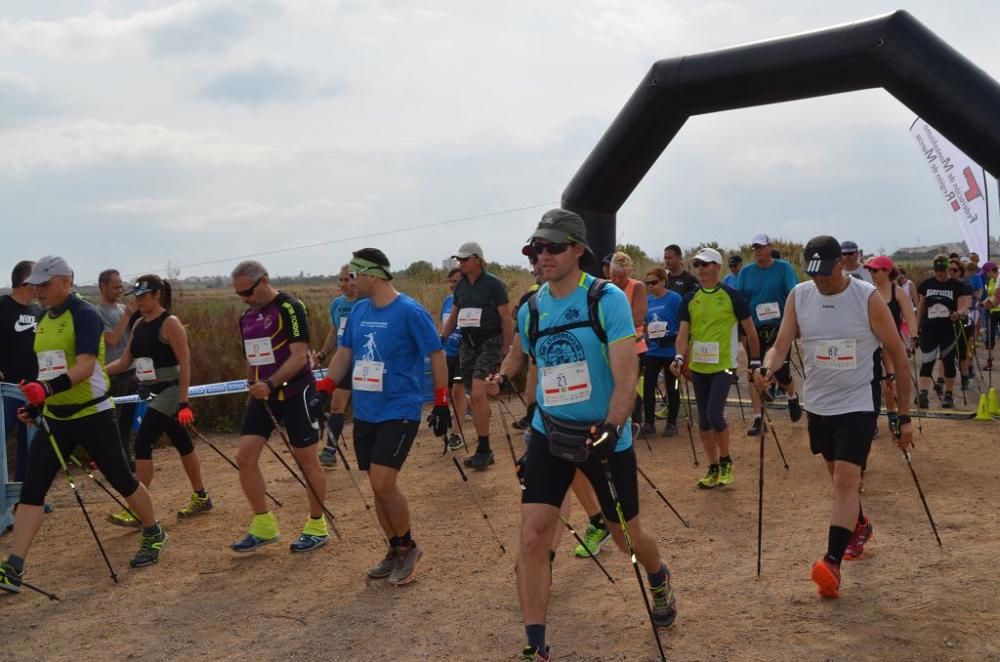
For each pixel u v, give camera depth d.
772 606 4.61
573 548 5.87
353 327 5.43
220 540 6.49
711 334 7.20
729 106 9.34
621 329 3.76
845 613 4.45
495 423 11.05
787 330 5.04
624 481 3.93
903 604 4.52
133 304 8.92
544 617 3.74
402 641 4.51
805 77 8.50
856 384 4.75
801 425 9.87
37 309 7.82
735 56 8.87
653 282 9.50
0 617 5.14
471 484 7.88
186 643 4.65
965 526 5.81
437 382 5.36
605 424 3.65
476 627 4.63
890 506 6.41
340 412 6.20
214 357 11.74
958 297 10.41
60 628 4.93
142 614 5.09
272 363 6.11
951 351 10.56
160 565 5.96
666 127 9.88
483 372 8.41
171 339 6.50
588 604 4.83
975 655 3.91
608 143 10.12
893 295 8.59
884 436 8.88
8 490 6.89
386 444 5.20
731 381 7.18
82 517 7.38
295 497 7.74
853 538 5.24
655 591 4.28
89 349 5.55
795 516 6.33
